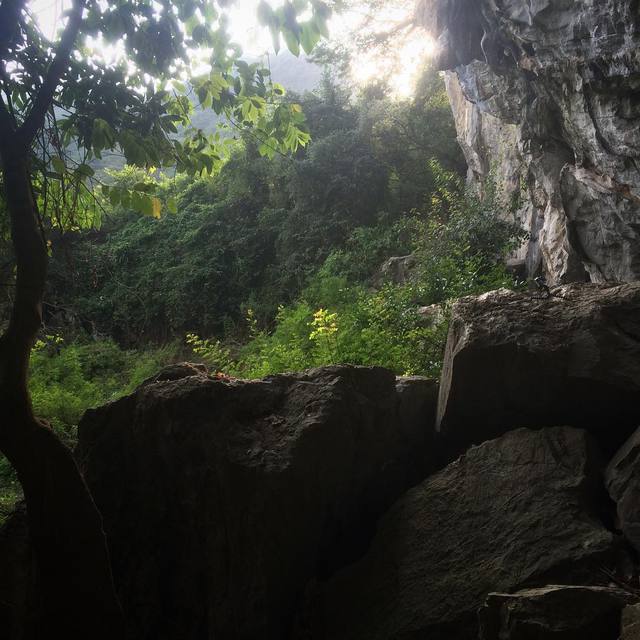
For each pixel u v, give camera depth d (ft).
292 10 11.03
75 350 47.09
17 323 11.50
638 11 13.66
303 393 13.80
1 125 11.84
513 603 9.41
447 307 26.76
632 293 14.01
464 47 23.80
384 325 29.37
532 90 22.77
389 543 13.20
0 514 22.70
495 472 13.15
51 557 11.69
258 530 12.44
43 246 11.87
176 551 13.48
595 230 22.47
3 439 11.41
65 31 11.92
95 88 12.94
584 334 13.67
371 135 57.36
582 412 14.01
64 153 13.34
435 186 53.52
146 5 12.26
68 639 11.68
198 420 13.35
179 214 65.41
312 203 57.11
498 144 39.60
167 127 13.78
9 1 11.87
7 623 13.04
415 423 16.03
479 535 12.38
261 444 12.91
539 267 34.24
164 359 51.85
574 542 11.44
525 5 17.78
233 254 61.62
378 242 49.14
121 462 14.10
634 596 9.65
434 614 11.55
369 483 14.80
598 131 18.74
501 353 14.03
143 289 61.82
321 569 14.10
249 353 40.29
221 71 13.44
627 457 12.42
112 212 67.62
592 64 16.63
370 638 11.95
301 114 14.60
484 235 36.55
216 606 12.64
